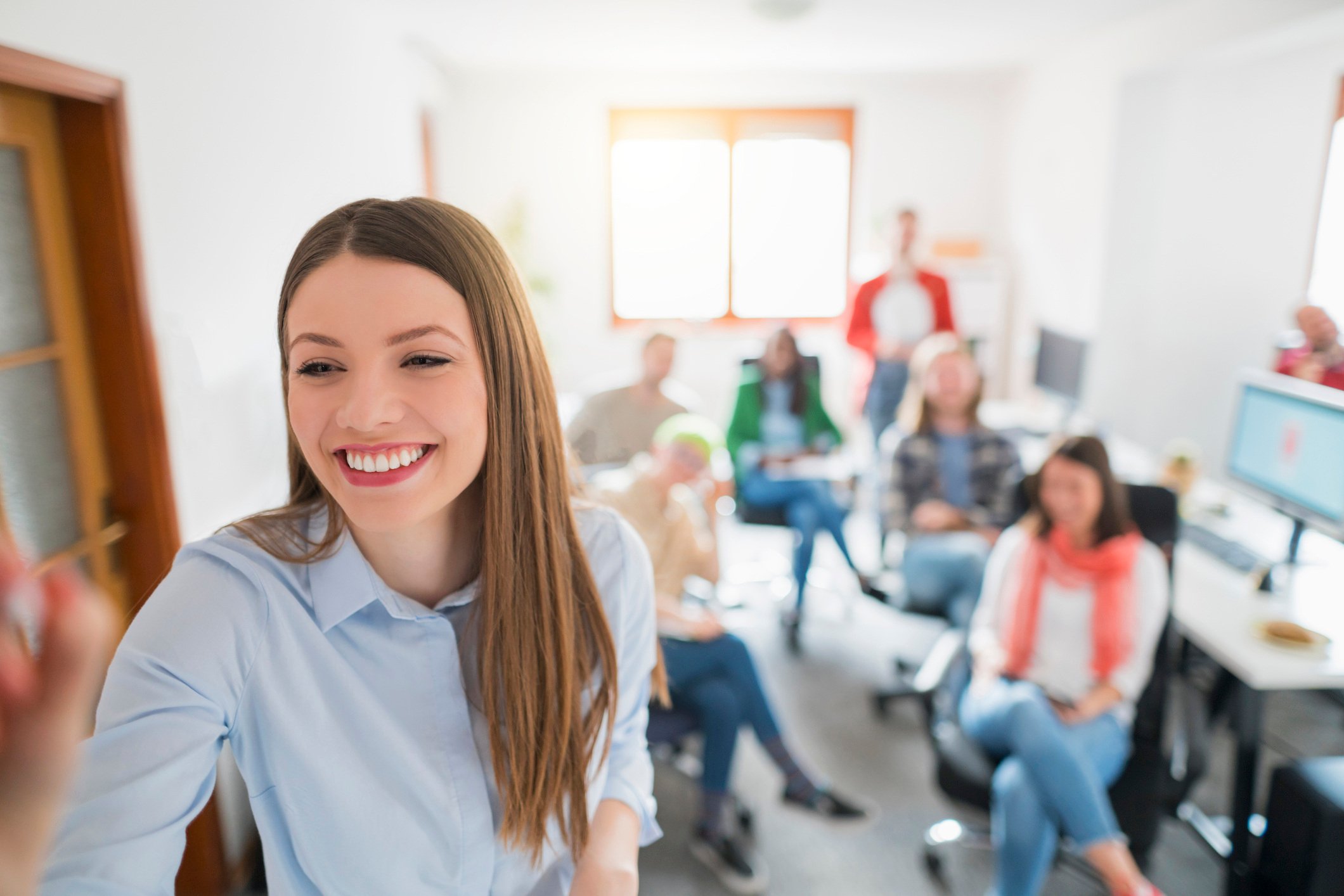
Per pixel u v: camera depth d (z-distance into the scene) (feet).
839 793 7.72
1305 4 10.64
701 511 9.39
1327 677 5.94
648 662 2.76
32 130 5.24
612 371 19.77
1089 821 5.53
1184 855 7.14
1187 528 8.77
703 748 7.09
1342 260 12.20
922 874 7.01
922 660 10.53
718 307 20.06
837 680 10.15
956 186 19.56
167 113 6.33
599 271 19.34
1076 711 6.08
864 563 13.70
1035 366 13.76
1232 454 8.55
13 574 0.94
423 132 18.31
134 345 5.87
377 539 2.17
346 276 1.85
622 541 2.61
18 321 5.20
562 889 2.59
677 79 18.65
